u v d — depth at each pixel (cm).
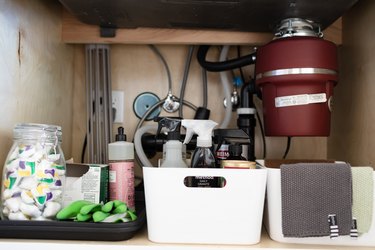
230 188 72
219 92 122
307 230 71
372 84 94
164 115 121
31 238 71
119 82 123
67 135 119
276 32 102
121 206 74
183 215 72
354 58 105
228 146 91
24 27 90
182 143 87
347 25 110
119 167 88
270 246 72
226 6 90
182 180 72
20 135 76
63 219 73
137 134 108
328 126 93
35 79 96
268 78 92
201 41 112
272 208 75
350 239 73
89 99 116
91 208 72
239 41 112
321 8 90
